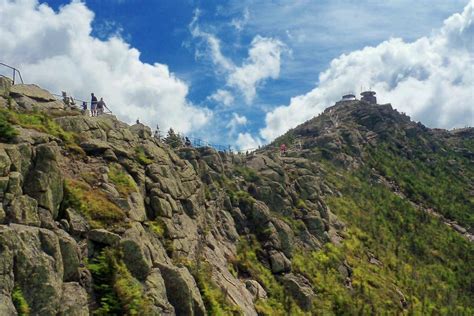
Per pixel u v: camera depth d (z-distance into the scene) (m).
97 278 23.61
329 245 59.47
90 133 34.75
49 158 24.28
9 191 21.06
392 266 68.00
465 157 160.62
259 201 55.25
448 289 69.50
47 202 23.12
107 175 31.20
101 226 26.11
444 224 98.12
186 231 36.72
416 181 123.12
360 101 174.75
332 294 49.75
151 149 40.44
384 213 89.31
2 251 18.31
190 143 58.62
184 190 41.28
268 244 50.03
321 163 107.62
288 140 136.75
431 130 195.88
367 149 131.12
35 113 31.56
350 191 92.31
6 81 31.64
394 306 54.91
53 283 19.88
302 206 61.84
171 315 25.61
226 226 48.19
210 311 30.16
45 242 20.69
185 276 28.66
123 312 22.97
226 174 58.25
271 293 44.19
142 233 28.64
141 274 25.72
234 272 42.50
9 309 17.36
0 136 23.66
